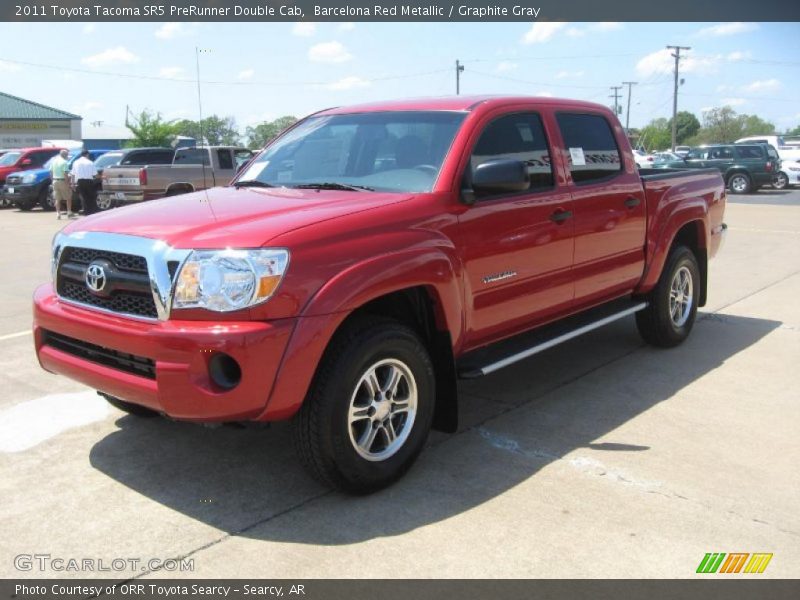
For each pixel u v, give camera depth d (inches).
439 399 159.3
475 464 156.5
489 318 166.2
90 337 136.3
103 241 138.6
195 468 154.6
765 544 125.1
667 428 175.9
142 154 818.2
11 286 357.4
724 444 166.4
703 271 259.6
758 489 144.7
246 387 122.6
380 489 144.4
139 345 127.4
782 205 878.4
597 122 206.7
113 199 687.1
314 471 136.3
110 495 142.8
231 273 123.3
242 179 189.2
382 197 151.6
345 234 134.6
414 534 128.4
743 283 363.6
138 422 179.3
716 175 265.1
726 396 198.5
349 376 133.2
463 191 157.5
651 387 206.2
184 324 125.1
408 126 173.0
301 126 197.9
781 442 167.5
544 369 223.1
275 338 123.5
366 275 133.1
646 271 222.1
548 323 191.8
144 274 130.7
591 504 138.7
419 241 144.3
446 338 152.9
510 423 179.8
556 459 158.7
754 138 1561.3
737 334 265.3
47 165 878.4
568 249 186.7
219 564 119.7
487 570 117.6
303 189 167.6
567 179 188.4
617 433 173.0
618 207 204.2
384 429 144.0
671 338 240.7
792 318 289.9
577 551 122.9
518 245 169.9
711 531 129.1
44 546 124.9
